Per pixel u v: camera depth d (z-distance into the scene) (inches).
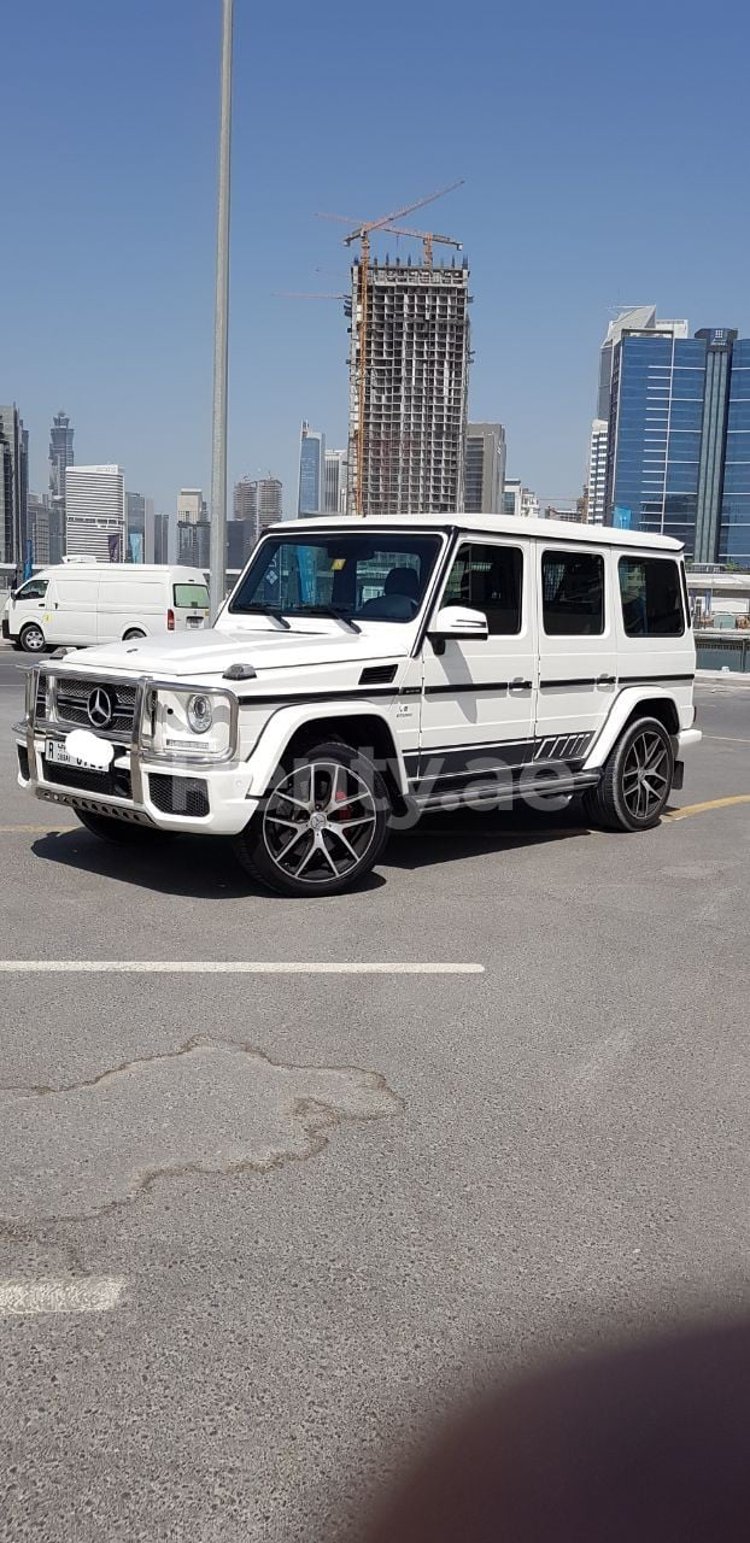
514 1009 192.4
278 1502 87.8
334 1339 106.4
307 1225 125.3
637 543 331.3
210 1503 87.6
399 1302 112.3
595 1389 100.6
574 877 283.0
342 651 254.5
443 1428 95.5
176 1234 122.6
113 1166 136.5
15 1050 168.7
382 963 213.0
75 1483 89.1
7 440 5167.3
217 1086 158.9
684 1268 119.3
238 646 252.8
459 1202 131.0
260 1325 108.2
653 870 292.0
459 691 277.9
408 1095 158.6
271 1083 160.6
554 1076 166.6
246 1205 128.9
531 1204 131.1
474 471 3550.7
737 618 1932.8
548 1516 86.9
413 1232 124.6
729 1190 135.6
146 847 298.8
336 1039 177.0
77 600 1133.1
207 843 305.3
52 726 255.1
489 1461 92.1
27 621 1151.6
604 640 320.8
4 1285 113.1
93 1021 180.5
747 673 1155.3
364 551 285.3
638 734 333.7
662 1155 143.9
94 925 229.8
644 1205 131.6
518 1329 108.7
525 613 294.8
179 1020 182.1
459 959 216.8
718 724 683.4
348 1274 116.5
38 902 244.7
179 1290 113.1
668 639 345.4
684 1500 88.6
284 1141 144.0
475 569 281.6
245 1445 93.2
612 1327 109.2
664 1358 104.8
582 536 311.9
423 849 313.7
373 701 257.4
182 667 238.1
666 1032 184.5
